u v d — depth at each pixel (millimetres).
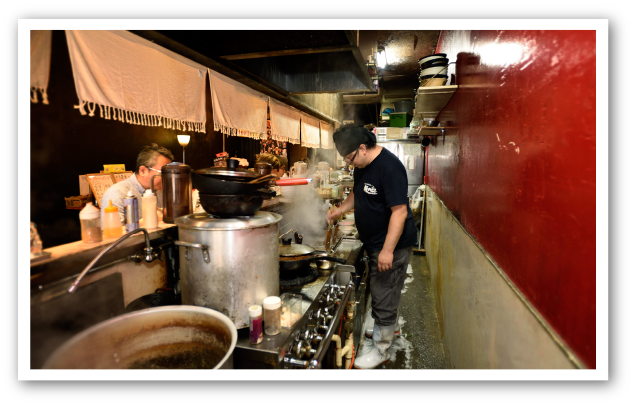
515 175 1201
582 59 759
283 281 1853
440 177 3832
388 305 2506
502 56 1379
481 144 1747
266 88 2807
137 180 2061
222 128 2385
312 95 4680
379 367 2658
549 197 919
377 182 2256
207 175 1334
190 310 1246
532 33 1055
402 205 2160
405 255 2471
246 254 1331
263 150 5918
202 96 2107
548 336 911
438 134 4188
